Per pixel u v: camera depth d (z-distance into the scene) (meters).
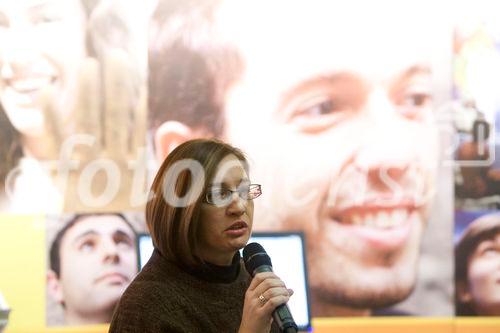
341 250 9.26
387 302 9.29
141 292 3.52
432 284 9.34
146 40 9.03
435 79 9.28
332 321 9.27
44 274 8.95
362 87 9.24
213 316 3.60
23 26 8.88
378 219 9.28
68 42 8.94
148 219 3.70
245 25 9.14
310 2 9.19
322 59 9.23
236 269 3.88
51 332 8.97
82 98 8.97
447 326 9.31
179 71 9.09
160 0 9.05
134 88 9.03
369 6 9.23
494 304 9.31
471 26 9.31
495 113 9.27
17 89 8.90
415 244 9.33
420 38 9.26
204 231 3.62
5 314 8.67
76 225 8.98
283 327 3.35
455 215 9.34
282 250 6.91
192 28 9.09
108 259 9.00
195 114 9.12
